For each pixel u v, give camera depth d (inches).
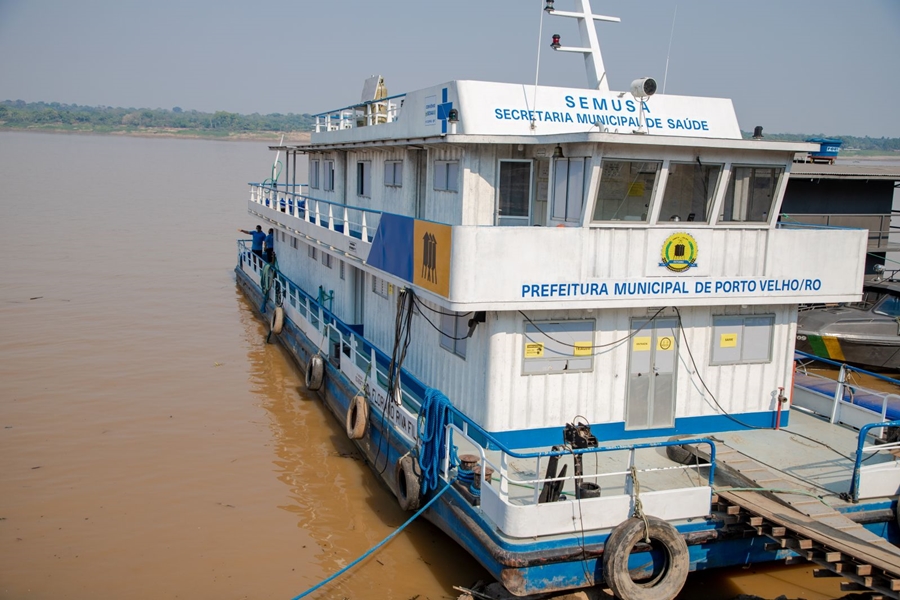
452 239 470.3
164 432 723.4
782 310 567.2
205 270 1545.3
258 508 583.8
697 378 554.9
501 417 512.1
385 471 601.0
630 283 503.2
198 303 1263.5
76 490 604.1
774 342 569.3
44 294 1291.8
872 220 1136.8
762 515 418.3
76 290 1330.0
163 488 611.8
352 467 656.4
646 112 602.2
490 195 572.1
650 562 424.5
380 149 759.1
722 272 525.0
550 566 410.3
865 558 377.1
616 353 530.9
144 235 1964.8
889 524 457.4
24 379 860.6
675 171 502.9
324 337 802.2
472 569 499.2
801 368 829.8
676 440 439.8
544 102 584.4
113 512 572.1
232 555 518.9
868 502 456.8
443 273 486.3
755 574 486.9
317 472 645.9
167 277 1462.8
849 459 521.7
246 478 633.0
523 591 408.8
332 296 884.6
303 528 556.1
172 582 485.7
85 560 508.7
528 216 579.5
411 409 599.2
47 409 771.4
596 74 609.0
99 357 951.0
